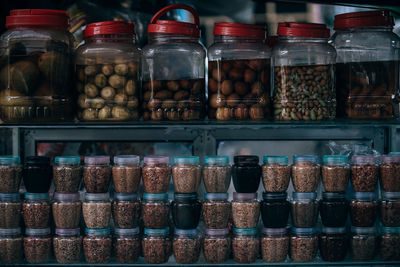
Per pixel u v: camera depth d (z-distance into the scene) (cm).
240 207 182
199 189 205
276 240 182
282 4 211
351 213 186
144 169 183
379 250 187
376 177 185
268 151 206
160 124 183
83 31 190
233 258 184
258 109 185
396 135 205
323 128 206
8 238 182
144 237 183
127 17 209
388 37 191
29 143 205
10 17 183
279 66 189
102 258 181
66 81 186
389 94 188
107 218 183
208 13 210
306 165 184
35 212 182
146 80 187
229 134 205
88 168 183
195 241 181
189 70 186
